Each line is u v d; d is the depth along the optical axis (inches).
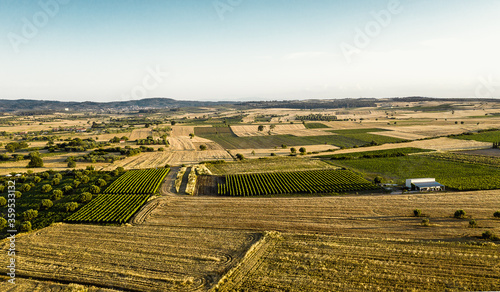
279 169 3715.6
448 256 1524.4
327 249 1626.5
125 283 1354.6
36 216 2203.5
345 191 2763.3
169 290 1305.4
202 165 3919.8
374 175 3319.4
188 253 1612.9
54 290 1302.9
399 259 1510.8
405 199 2444.6
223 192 2753.4
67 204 2337.6
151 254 1610.5
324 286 1312.7
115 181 3137.3
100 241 1772.9
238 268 1460.4
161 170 3617.1
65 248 1684.3
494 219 1999.3
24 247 1700.3
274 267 1466.5
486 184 2775.6
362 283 1327.5
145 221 2102.6
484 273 1374.3
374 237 1776.6
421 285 1305.4
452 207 2239.2
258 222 2055.9
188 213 2242.9
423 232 1834.4
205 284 1346.0
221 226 2001.7
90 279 1384.1
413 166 3651.6
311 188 2819.9
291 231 1904.5
